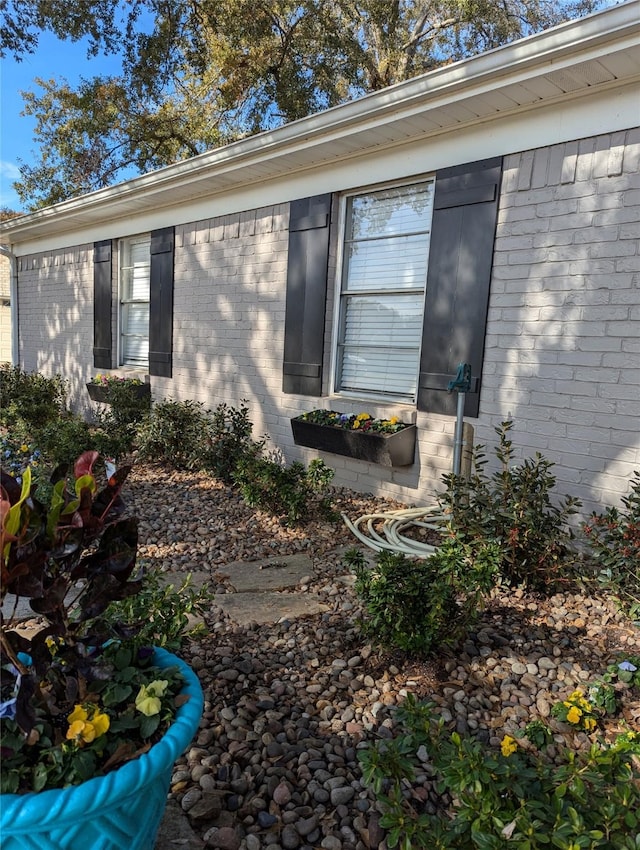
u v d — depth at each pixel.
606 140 3.40
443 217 4.20
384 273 4.84
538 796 1.42
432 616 2.29
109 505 1.33
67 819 1.01
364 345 5.05
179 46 13.30
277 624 2.76
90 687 1.32
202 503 4.71
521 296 3.81
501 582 3.10
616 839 1.28
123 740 1.20
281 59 13.28
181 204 6.67
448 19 13.48
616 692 2.19
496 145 3.88
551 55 3.17
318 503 4.55
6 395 7.78
